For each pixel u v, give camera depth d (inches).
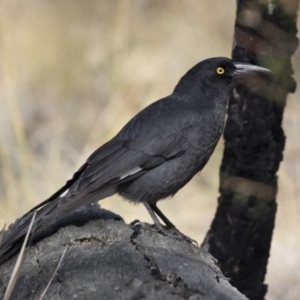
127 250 330.6
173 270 310.8
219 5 733.3
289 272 576.1
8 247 360.8
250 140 444.1
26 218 376.5
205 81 450.3
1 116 773.3
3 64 815.7
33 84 904.9
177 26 872.9
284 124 553.3
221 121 450.6
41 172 633.0
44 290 305.3
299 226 587.8
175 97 452.8
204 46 812.6
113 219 376.5
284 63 431.2
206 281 305.3
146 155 424.5
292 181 558.6
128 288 294.7
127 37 869.2
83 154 679.7
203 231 631.2
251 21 433.1
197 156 439.5
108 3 948.0
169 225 434.9
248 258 457.7
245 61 454.3
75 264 323.9
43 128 786.2
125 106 757.3
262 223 452.8
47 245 357.1
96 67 888.3
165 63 832.3
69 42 928.3
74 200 387.2
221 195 458.3
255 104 441.1
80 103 857.5
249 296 462.6
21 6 989.2
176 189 441.1
